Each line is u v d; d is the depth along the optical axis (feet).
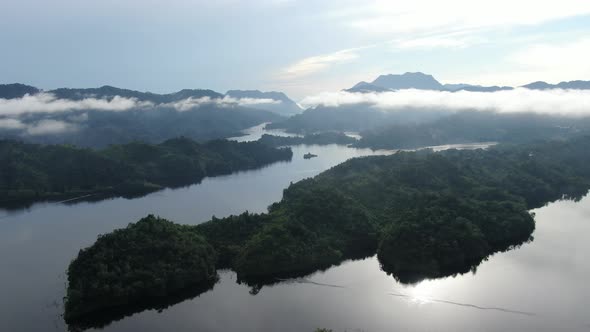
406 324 491.72
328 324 498.28
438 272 609.42
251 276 612.29
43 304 572.51
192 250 613.93
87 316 524.11
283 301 555.69
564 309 513.45
